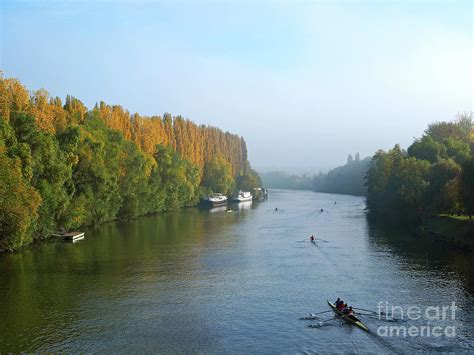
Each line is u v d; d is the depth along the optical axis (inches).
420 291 2314.2
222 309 2073.1
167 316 1979.6
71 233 4121.6
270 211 7372.1
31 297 2242.9
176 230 4751.5
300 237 4239.7
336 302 2039.9
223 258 3218.5
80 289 2386.8
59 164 3710.6
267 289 2396.7
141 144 6633.9
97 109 5634.8
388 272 2733.8
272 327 1847.9
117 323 1895.9
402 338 1716.3
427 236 4116.6
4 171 2972.4
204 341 1710.1
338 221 5634.8
